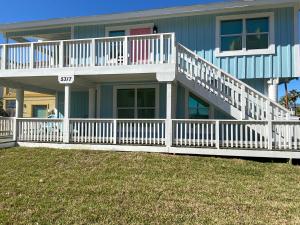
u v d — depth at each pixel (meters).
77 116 15.96
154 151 11.05
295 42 12.30
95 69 11.95
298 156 9.76
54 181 7.99
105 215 5.90
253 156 10.10
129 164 9.50
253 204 6.42
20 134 12.51
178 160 9.90
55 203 6.52
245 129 10.41
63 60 12.38
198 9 13.12
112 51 12.11
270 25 12.58
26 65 12.73
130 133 11.55
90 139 11.90
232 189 7.39
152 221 5.64
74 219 5.74
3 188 7.47
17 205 6.45
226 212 6.01
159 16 13.85
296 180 8.19
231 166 9.32
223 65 13.09
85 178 8.22
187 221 5.62
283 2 12.11
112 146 11.40
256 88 12.91
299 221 5.57
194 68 11.84
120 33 14.70
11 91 26.58
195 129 12.04
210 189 7.38
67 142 11.91
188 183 7.83
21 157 10.42
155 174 8.59
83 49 12.38
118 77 12.83
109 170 8.95
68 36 16.31
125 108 14.70
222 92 11.39
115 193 7.09
